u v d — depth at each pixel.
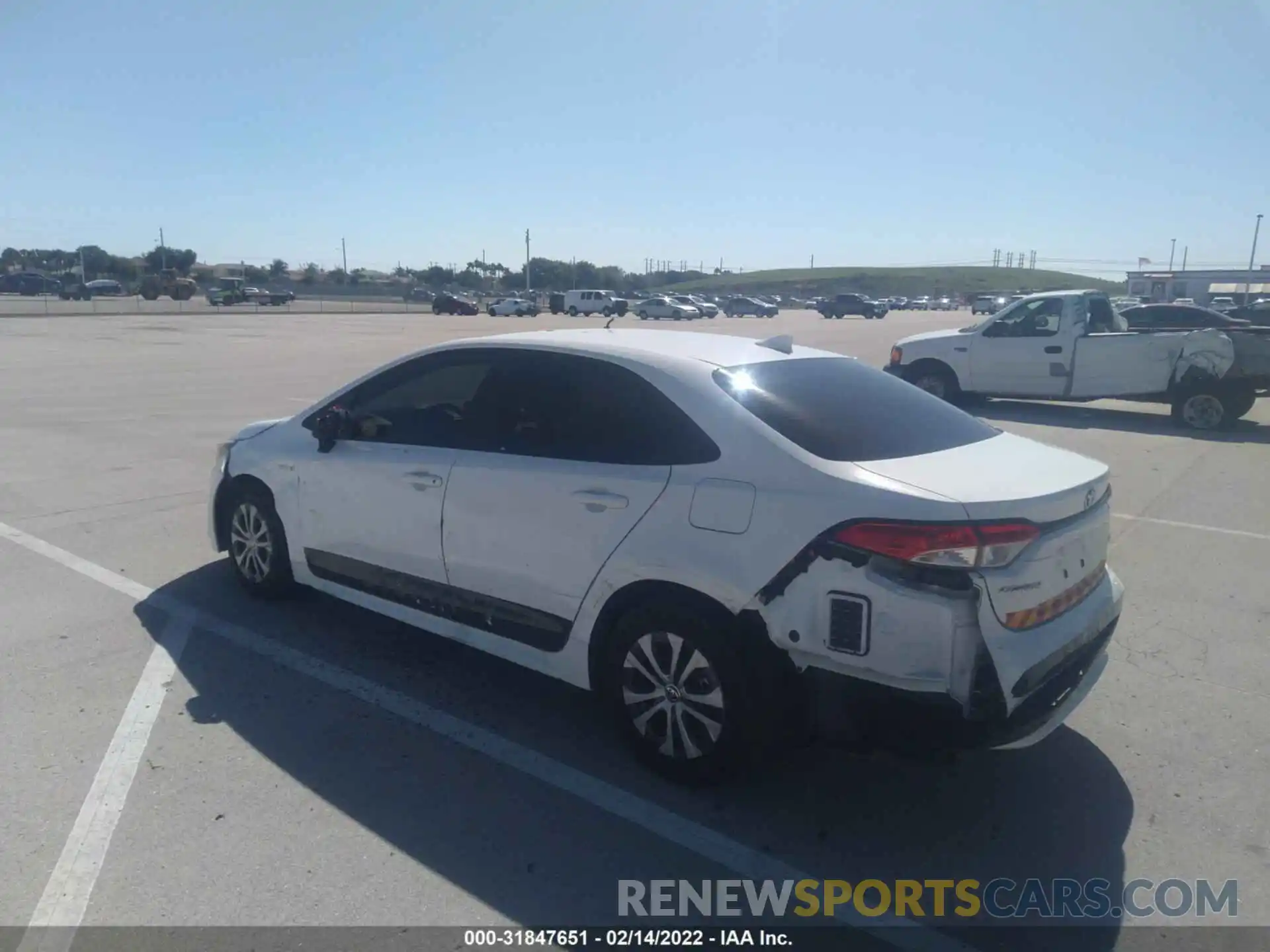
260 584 5.86
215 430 12.58
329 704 4.63
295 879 3.32
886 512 3.41
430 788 3.91
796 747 3.77
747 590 3.61
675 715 3.91
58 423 13.16
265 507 5.74
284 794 3.84
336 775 3.99
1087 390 14.70
